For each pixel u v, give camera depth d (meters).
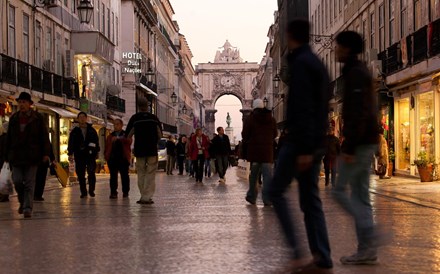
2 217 11.02
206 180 25.27
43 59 31.12
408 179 22.91
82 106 35.78
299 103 5.71
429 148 22.86
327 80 5.83
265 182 12.55
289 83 5.85
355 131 6.29
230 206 12.66
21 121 10.95
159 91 74.44
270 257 6.88
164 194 16.42
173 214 11.21
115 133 15.39
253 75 151.25
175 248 7.52
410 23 24.17
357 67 6.34
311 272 6.04
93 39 36.38
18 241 8.16
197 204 13.23
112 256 7.04
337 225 9.46
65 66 34.62
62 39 34.69
